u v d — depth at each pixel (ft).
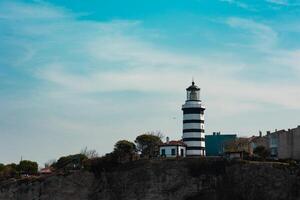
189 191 506.89
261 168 495.82
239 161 507.30
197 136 591.37
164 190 510.99
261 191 489.67
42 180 540.93
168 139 620.90
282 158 533.96
